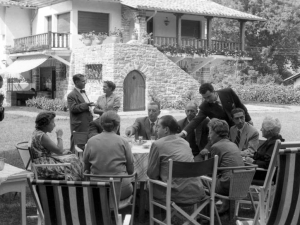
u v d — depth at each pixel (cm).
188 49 2911
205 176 591
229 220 641
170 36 3162
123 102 2498
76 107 895
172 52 2847
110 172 566
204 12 2961
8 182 525
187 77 2703
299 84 3953
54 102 2548
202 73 3259
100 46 2514
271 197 653
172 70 2653
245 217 670
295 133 1720
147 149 679
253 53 4875
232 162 587
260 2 4869
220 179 593
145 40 2755
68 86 2791
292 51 5006
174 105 2631
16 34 3098
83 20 2800
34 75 3131
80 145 786
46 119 646
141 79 2572
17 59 3058
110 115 585
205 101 760
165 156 566
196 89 2731
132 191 606
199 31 3275
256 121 2136
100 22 2869
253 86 3512
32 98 2934
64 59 2777
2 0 2973
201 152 684
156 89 2602
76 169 663
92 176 552
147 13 3005
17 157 1116
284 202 429
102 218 404
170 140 577
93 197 397
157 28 3102
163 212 677
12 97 3017
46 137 640
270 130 639
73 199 400
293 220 434
